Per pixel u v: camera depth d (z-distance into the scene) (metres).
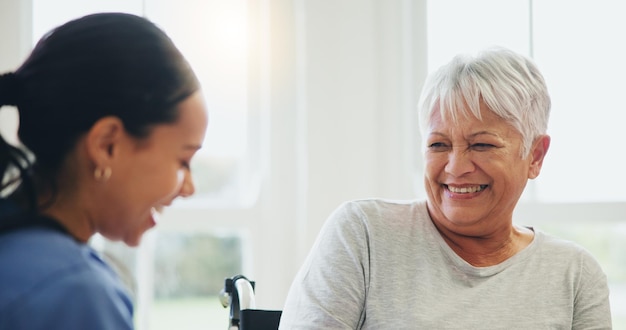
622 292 2.54
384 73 2.26
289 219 2.25
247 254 2.27
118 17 0.82
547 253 1.53
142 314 2.20
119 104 0.78
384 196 2.25
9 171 0.81
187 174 0.87
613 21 2.43
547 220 2.34
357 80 2.22
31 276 0.73
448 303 1.43
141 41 0.81
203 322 2.26
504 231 1.52
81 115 0.78
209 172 2.28
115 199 0.81
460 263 1.46
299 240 2.22
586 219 2.35
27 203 0.80
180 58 0.83
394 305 1.42
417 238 1.49
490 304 1.44
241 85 2.28
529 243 1.55
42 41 0.80
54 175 0.80
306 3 2.20
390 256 1.46
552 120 2.42
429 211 1.53
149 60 0.80
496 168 1.43
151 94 0.80
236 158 2.29
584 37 2.42
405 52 2.28
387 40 2.26
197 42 2.26
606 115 2.43
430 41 2.34
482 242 1.51
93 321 0.73
